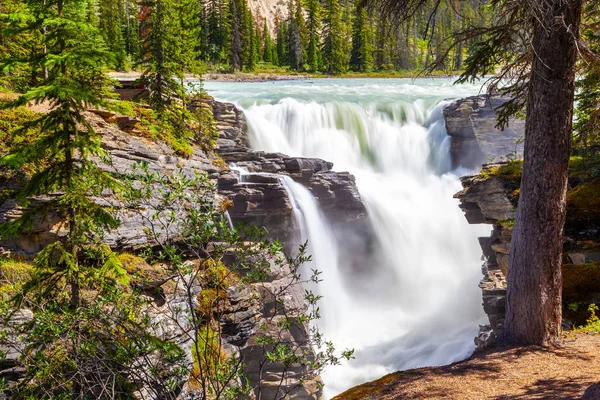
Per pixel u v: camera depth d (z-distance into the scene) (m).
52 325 7.96
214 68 78.44
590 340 10.90
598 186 15.97
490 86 12.02
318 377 16.94
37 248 11.58
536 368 9.63
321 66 90.12
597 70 10.80
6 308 9.25
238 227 7.13
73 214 9.86
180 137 21.62
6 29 9.44
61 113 9.55
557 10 9.50
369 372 19.64
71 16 9.66
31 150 9.38
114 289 8.93
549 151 10.35
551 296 10.85
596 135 15.20
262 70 90.56
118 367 8.29
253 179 22.72
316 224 24.70
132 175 7.59
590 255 14.43
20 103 9.02
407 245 28.80
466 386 9.20
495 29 10.41
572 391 8.22
